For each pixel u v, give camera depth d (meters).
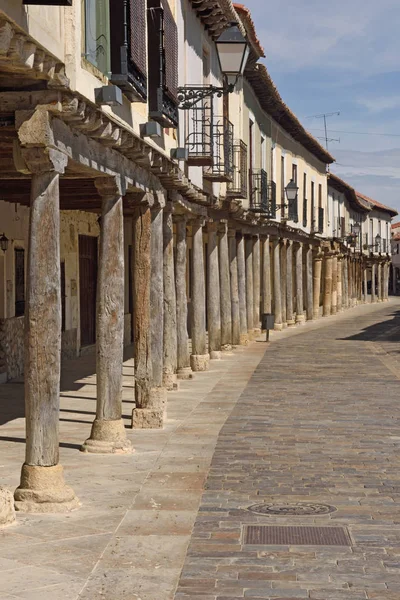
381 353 27.48
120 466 10.81
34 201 8.68
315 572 6.89
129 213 17.84
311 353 27.42
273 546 7.57
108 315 11.54
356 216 70.25
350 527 8.14
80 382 18.97
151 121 12.86
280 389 18.50
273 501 9.12
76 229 23.75
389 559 7.21
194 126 19.12
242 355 26.52
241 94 27.33
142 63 11.55
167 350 18.16
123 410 15.17
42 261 8.69
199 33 20.30
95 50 9.67
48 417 8.82
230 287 27.69
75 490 9.62
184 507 8.90
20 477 9.33
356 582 6.66
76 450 11.73
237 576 6.82
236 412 15.23
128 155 11.94
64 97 8.55
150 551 7.47
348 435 12.89
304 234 43.41
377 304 74.00
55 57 8.24
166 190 17.09
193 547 7.57
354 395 17.50
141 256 13.61
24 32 7.34
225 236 25.67
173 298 18.12
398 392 17.98
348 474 10.34
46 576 6.86
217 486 9.80
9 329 18.91
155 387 14.36
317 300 49.19
